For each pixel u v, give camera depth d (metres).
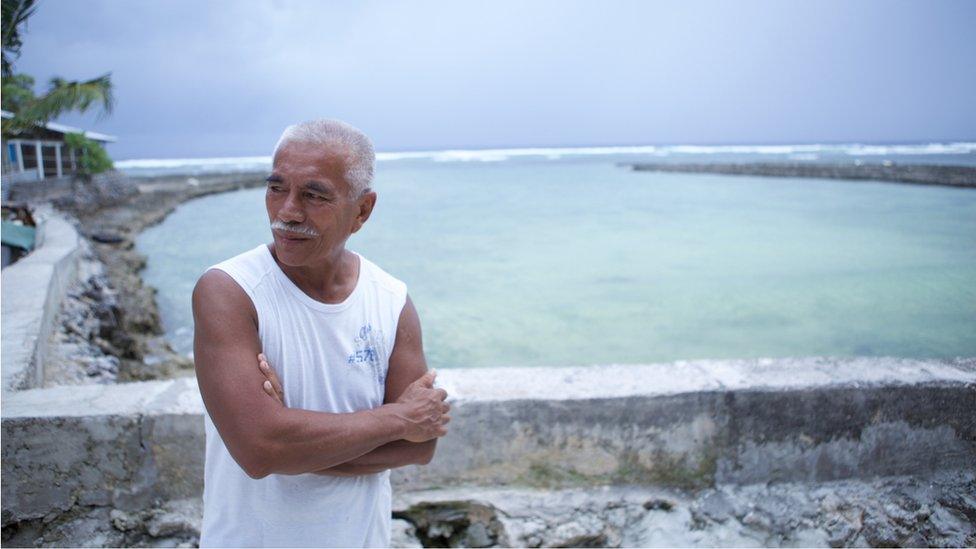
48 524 2.48
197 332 1.37
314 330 1.43
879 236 18.58
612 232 21.27
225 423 1.31
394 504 2.62
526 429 2.66
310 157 1.36
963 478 2.71
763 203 29.47
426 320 10.91
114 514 2.50
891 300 11.14
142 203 33.72
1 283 6.92
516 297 12.55
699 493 2.71
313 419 1.34
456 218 25.88
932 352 8.22
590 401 2.65
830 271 13.99
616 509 2.65
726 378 2.79
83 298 9.25
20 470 2.45
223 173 69.25
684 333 9.82
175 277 15.27
